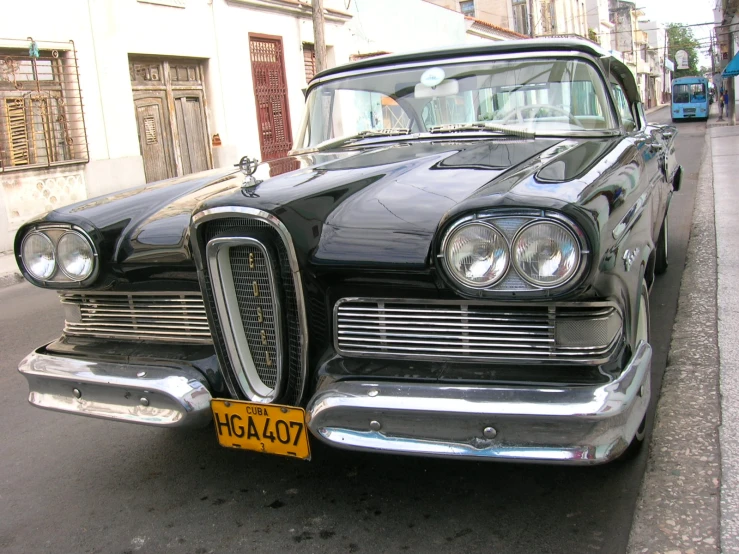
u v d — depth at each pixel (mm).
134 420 2426
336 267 2109
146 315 2611
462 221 1903
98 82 9969
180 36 11516
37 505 2637
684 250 5949
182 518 2480
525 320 2043
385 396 2039
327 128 3668
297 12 14484
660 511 2268
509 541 2201
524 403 1916
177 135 11727
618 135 3094
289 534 2330
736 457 2547
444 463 2719
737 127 23719
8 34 8695
